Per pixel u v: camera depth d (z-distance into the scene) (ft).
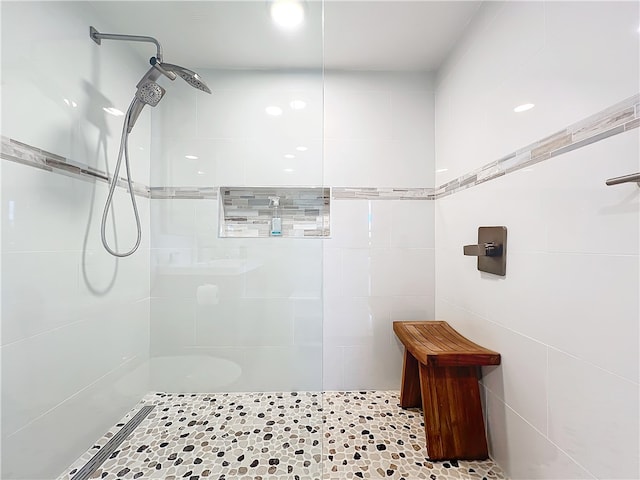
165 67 5.39
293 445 4.57
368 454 4.66
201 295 5.98
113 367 4.89
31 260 3.57
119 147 5.01
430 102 6.75
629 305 2.62
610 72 2.80
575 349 3.15
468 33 5.36
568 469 3.22
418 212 6.77
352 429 5.29
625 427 2.64
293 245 6.14
